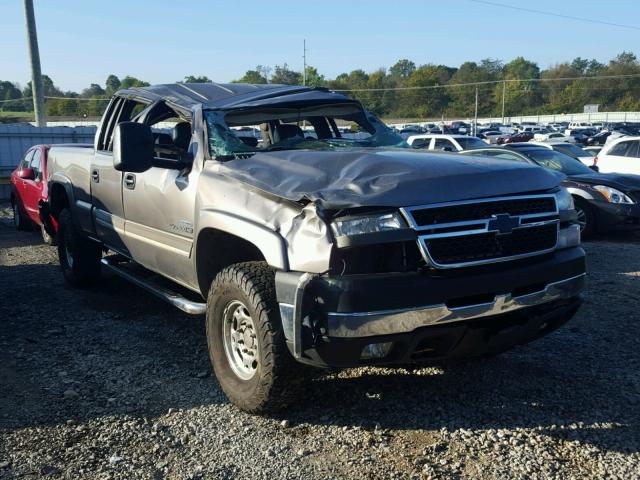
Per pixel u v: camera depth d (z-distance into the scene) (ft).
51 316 20.40
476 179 12.07
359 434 12.40
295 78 368.48
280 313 11.94
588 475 10.91
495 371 15.29
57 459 11.67
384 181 11.67
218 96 17.25
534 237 12.46
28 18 69.67
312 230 11.46
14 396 14.30
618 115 306.76
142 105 19.84
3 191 58.90
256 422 12.97
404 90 445.37
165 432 12.65
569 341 17.31
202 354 16.85
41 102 72.13
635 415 12.98
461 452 11.71
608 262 27.81
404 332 11.26
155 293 16.99
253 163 13.87
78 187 21.88
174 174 15.65
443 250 11.45
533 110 425.69
